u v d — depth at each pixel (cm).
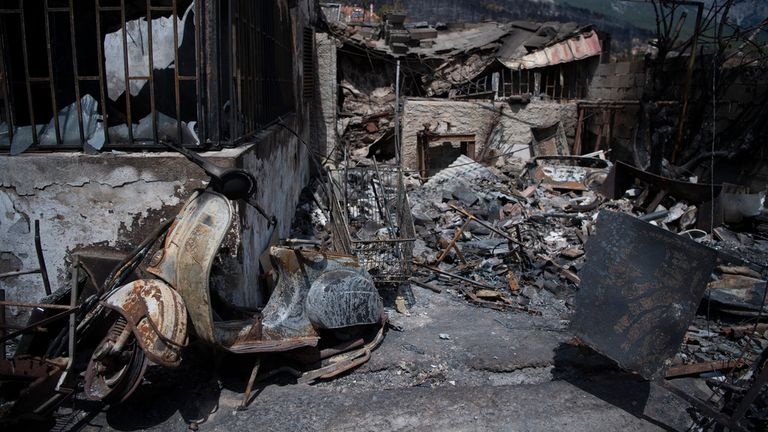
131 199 445
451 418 401
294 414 396
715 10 1205
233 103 472
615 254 420
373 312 470
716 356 515
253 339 411
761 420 390
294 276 460
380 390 436
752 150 1113
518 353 490
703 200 939
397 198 787
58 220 450
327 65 1284
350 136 1388
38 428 371
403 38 1432
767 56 1111
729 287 631
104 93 448
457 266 721
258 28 618
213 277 449
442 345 505
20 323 465
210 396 413
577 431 394
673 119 1305
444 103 1344
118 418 386
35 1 509
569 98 1628
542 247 794
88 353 420
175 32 442
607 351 411
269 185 598
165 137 438
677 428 404
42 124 486
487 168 1197
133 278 440
